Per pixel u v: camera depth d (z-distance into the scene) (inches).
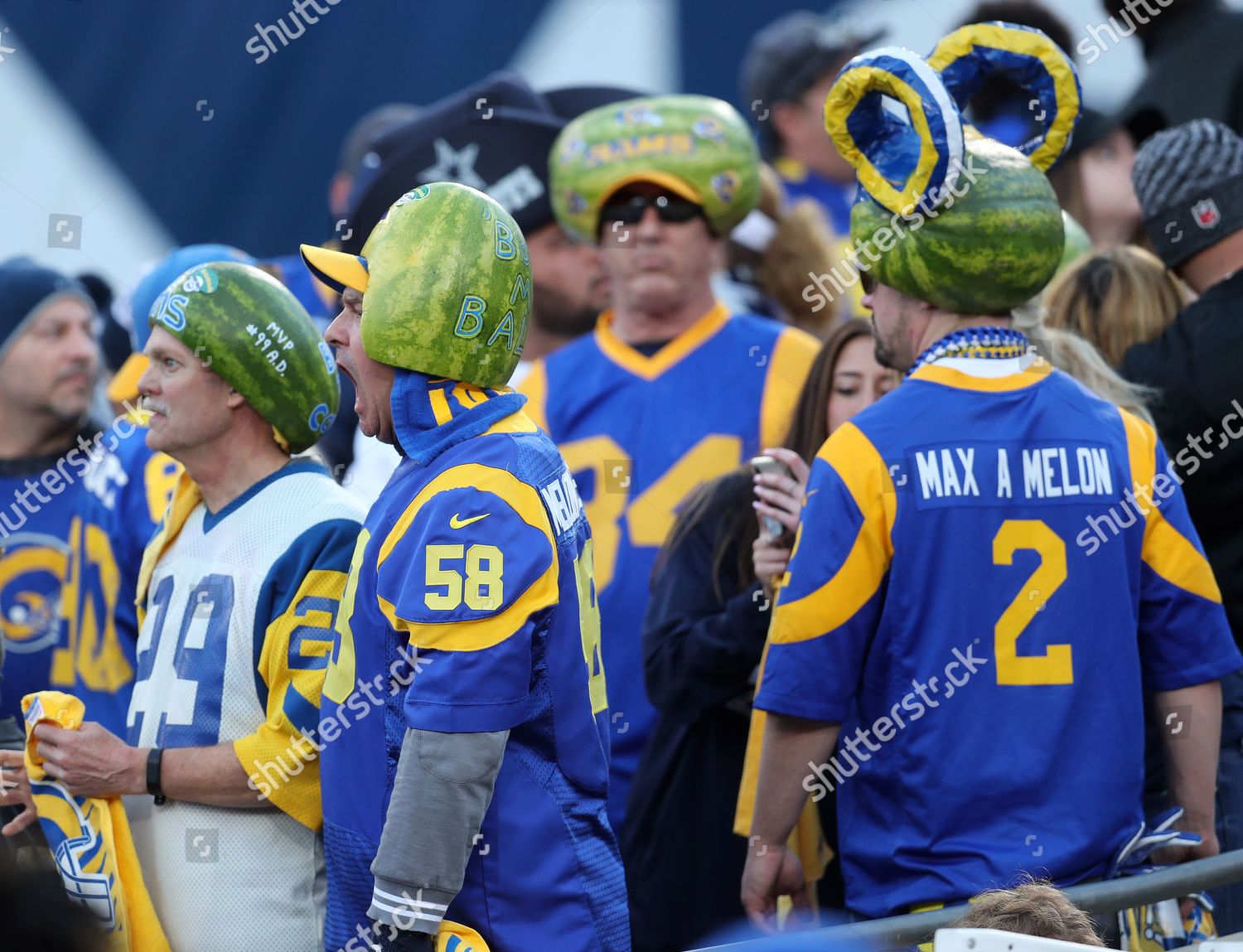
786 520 391.2
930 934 309.4
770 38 687.1
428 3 709.9
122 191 689.0
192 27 701.3
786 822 365.7
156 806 351.6
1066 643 346.3
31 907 216.8
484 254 306.7
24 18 687.7
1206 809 372.8
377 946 293.4
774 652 356.2
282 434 359.9
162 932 346.3
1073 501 350.3
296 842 352.8
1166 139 463.2
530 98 586.6
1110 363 469.4
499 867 300.5
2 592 537.3
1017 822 344.8
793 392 495.5
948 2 681.6
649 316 506.3
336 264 312.8
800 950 298.2
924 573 346.6
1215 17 625.0
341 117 704.4
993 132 569.6
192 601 354.0
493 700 287.4
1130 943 366.0
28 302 567.2
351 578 313.4
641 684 475.5
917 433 350.3
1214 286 441.7
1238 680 422.6
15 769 361.1
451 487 298.2
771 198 621.3
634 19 708.0
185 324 350.9
